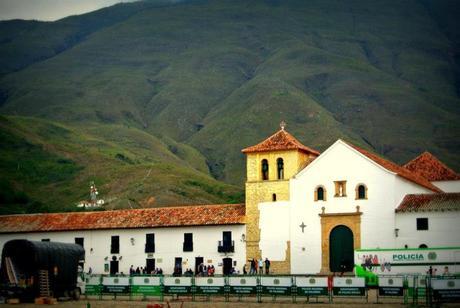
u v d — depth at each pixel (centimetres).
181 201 17738
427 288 6269
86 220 10600
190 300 6962
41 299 6825
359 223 9138
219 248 9806
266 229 9656
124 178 19562
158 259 10094
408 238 8875
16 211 16675
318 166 9481
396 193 9044
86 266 10394
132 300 7138
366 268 8162
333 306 6269
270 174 9781
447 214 8712
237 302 6719
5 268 6919
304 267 9381
